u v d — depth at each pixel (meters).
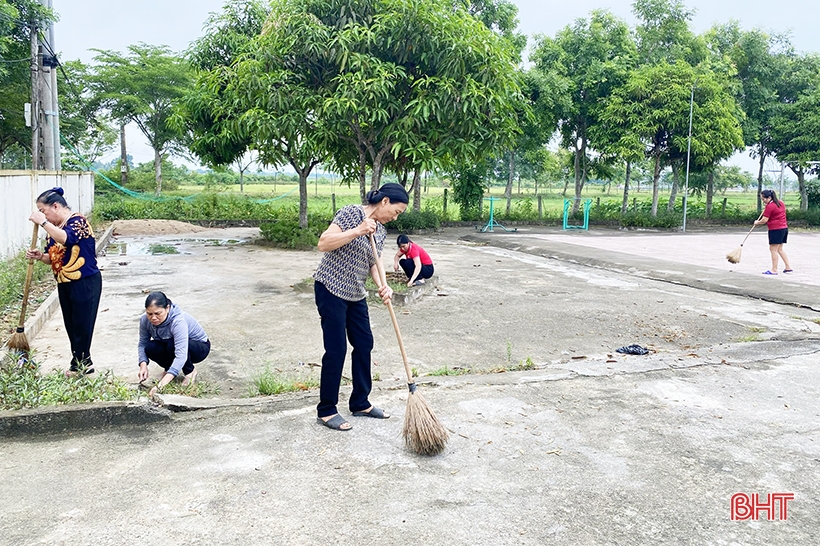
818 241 18.53
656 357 5.53
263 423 3.91
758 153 27.33
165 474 3.20
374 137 12.28
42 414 3.72
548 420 3.97
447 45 11.14
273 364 5.48
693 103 22.52
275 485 3.09
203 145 15.62
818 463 3.41
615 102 22.53
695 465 3.36
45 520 2.75
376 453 3.47
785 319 7.52
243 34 16.16
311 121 12.44
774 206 10.78
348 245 3.80
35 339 6.27
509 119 12.62
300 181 16.50
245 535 2.64
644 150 23.03
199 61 16.23
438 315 7.55
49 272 9.39
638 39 25.39
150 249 14.25
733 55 25.62
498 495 3.01
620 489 3.09
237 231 19.22
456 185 23.53
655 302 8.54
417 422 3.43
